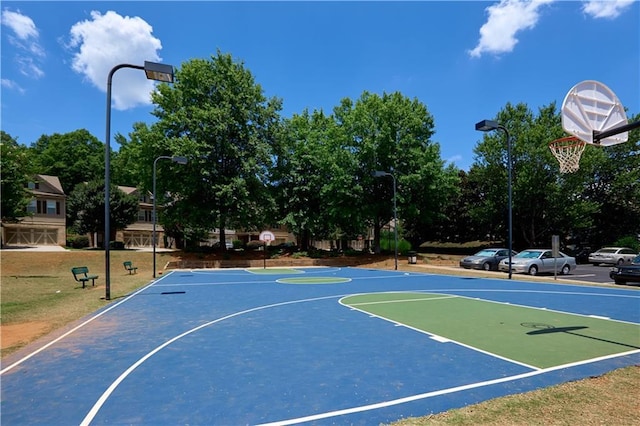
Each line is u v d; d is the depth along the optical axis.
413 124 35.91
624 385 5.32
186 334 8.65
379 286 18.83
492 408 4.60
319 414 4.50
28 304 13.03
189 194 33.94
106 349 7.41
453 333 8.64
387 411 4.57
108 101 14.39
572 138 10.59
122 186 61.09
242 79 36.78
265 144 36.44
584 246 44.81
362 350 7.24
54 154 62.75
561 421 4.25
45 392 5.26
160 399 4.98
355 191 34.91
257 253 38.81
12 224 42.25
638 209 41.25
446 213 49.53
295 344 7.72
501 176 41.09
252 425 4.25
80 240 46.62
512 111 41.56
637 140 40.03
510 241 21.78
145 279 22.41
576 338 8.14
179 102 35.12
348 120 35.94
